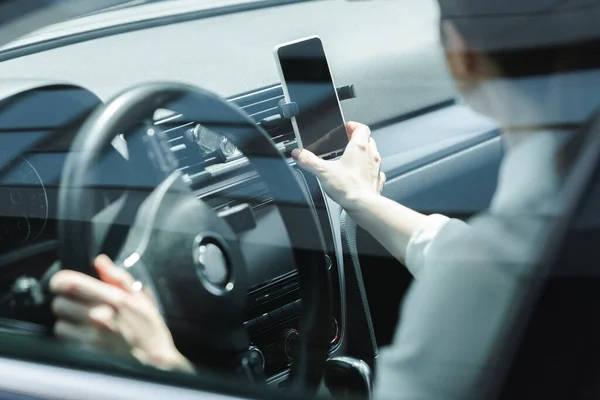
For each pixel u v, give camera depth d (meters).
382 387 1.45
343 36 2.22
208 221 1.71
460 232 1.48
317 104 2.10
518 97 1.46
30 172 1.85
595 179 1.28
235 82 2.21
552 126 1.39
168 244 1.65
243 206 1.86
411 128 1.98
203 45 2.30
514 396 1.21
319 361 1.86
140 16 2.32
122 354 1.51
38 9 1.85
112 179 1.70
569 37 1.44
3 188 1.85
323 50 2.12
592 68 1.42
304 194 1.88
